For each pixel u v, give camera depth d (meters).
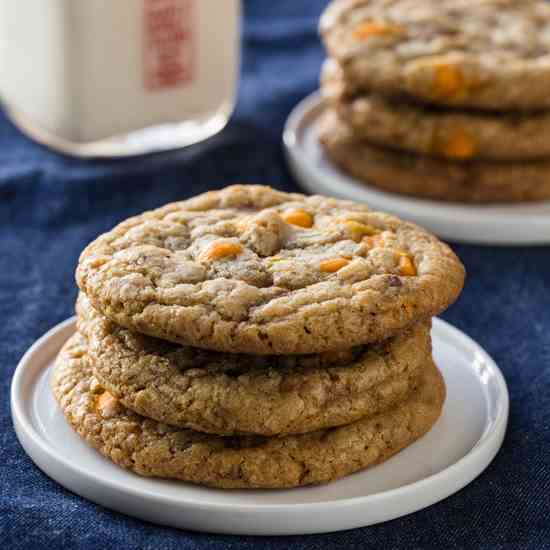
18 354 0.55
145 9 0.66
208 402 0.47
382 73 0.63
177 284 0.47
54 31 0.65
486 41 0.65
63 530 0.46
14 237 0.63
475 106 0.63
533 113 0.64
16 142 0.70
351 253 0.49
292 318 0.46
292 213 0.51
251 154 0.69
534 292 0.60
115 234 0.50
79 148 0.68
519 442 0.51
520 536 0.47
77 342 0.52
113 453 0.48
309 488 0.47
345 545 0.46
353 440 0.48
